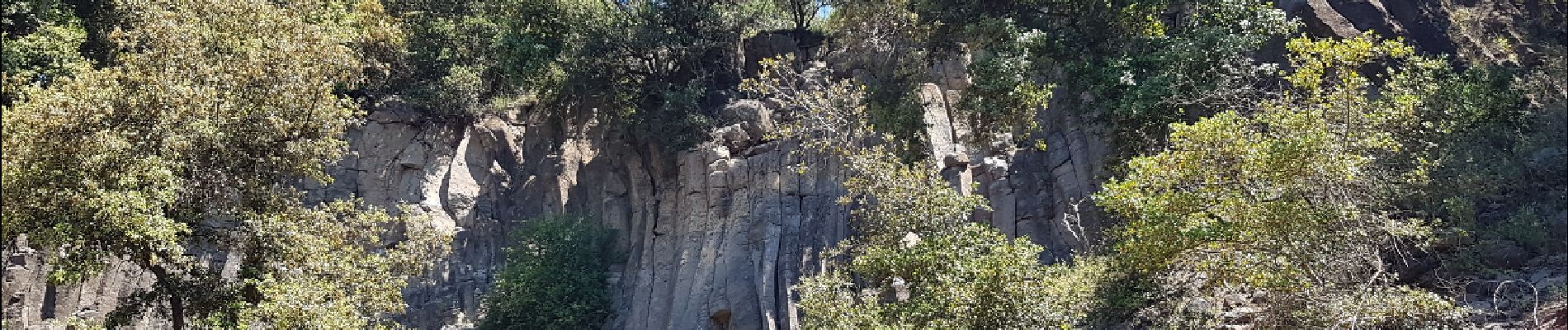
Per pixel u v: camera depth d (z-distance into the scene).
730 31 40.09
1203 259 18.94
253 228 24.36
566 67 38.81
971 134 34.91
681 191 37.28
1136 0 30.77
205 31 25.55
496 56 40.25
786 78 39.12
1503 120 27.08
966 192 33.69
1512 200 25.45
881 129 33.50
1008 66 30.20
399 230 37.53
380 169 38.88
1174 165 18.86
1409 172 22.28
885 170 26.39
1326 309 17.42
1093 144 33.56
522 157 41.66
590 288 36.22
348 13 37.97
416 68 40.41
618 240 38.72
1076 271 23.81
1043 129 35.41
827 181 34.06
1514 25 35.09
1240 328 18.97
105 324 24.11
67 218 21.98
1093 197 19.77
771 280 32.50
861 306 22.47
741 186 35.44
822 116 34.72
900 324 21.34
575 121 41.91
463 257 38.00
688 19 39.12
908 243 24.70
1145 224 18.52
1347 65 22.64
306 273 24.20
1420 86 27.42
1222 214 18.02
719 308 32.72
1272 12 30.09
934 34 34.72
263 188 25.42
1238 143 18.12
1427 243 20.50
